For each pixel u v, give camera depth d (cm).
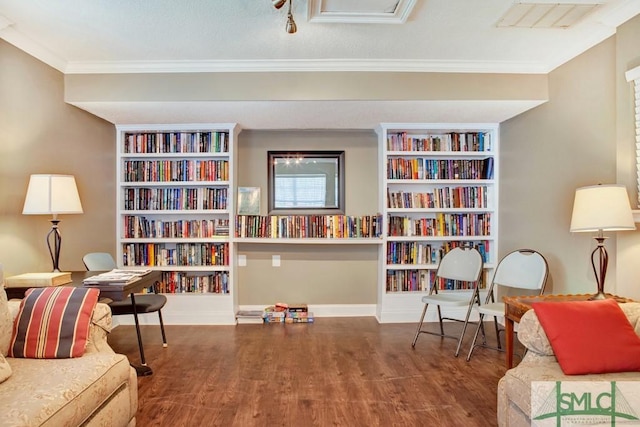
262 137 411
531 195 329
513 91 307
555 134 298
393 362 282
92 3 214
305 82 303
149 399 225
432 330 361
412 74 305
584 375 157
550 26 244
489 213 395
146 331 357
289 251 412
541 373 160
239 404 220
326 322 388
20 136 253
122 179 378
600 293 218
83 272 280
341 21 236
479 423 200
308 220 389
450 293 383
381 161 391
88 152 331
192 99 302
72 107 309
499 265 321
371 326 374
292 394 231
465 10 224
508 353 235
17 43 249
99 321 195
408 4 217
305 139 411
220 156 387
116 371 171
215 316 381
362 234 390
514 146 356
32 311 181
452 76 306
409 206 390
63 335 176
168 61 297
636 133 222
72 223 309
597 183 255
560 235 293
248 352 302
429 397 228
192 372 263
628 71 222
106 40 260
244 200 406
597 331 166
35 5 216
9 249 243
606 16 230
